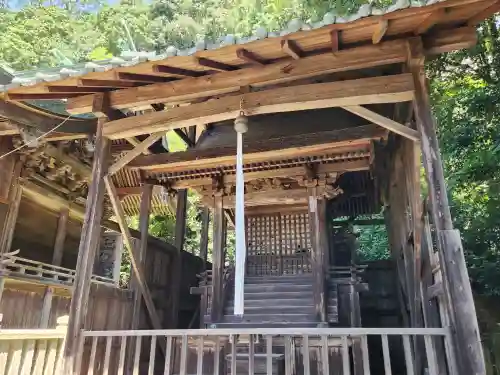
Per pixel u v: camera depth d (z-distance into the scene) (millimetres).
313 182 8078
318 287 7672
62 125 7172
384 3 7617
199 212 17453
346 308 7906
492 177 7082
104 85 5559
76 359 4863
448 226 4012
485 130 7379
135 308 7977
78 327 4980
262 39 4445
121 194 11023
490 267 6484
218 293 8234
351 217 12773
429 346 3859
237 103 5160
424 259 5887
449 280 3824
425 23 4406
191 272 11172
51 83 5309
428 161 4293
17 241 8672
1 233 7414
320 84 4918
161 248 9516
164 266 9625
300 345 6523
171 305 9641
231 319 8023
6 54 17266
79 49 20953
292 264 9883
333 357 6465
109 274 8141
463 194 8125
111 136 5863
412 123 5613
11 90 5457
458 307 3730
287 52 4719
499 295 6684
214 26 20141
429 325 5625
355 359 6270
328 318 7555
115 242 8312
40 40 19500
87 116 8523
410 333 3912
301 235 10070
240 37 4547
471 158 7176
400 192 7262
